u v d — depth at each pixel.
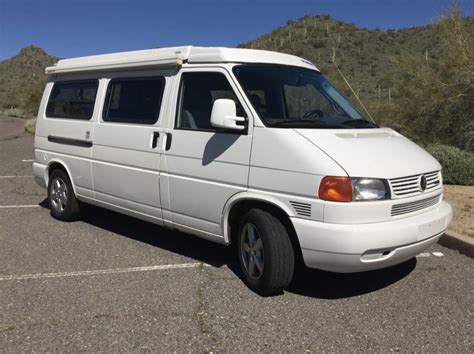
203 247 6.13
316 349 3.77
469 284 5.01
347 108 5.62
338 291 4.83
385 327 4.11
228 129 4.80
